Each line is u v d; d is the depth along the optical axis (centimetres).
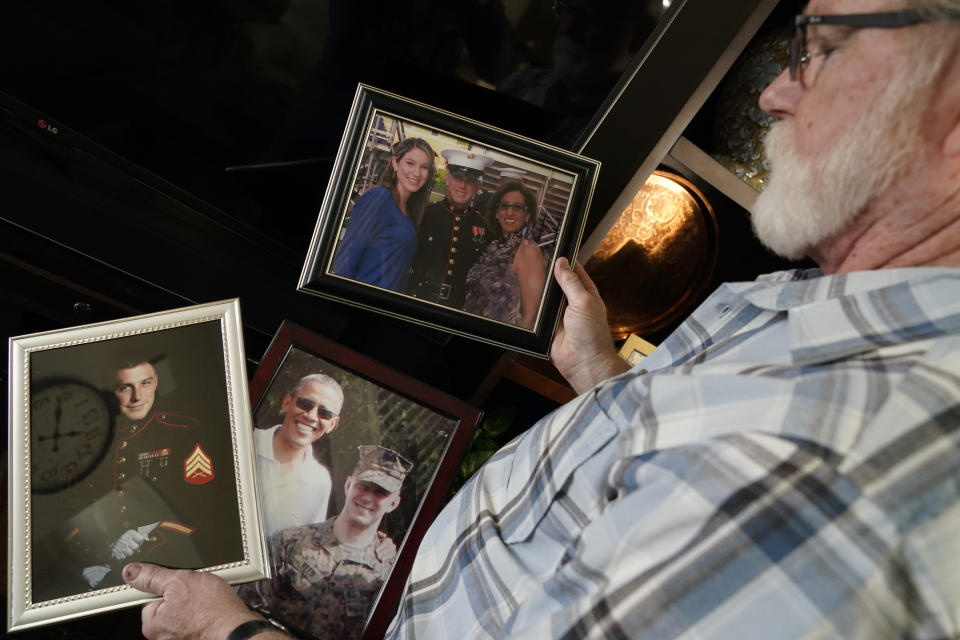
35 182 122
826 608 45
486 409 180
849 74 60
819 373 55
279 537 102
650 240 143
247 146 123
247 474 94
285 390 107
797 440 50
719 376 58
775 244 70
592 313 106
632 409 68
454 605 82
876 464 47
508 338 107
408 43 112
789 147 67
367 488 107
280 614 101
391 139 100
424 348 154
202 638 83
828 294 62
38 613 86
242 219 133
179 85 114
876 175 59
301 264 141
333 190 100
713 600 48
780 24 122
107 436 93
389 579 104
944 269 56
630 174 122
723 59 109
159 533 91
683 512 52
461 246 104
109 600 87
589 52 111
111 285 126
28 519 88
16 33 104
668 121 116
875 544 45
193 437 94
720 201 142
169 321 97
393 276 103
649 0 105
